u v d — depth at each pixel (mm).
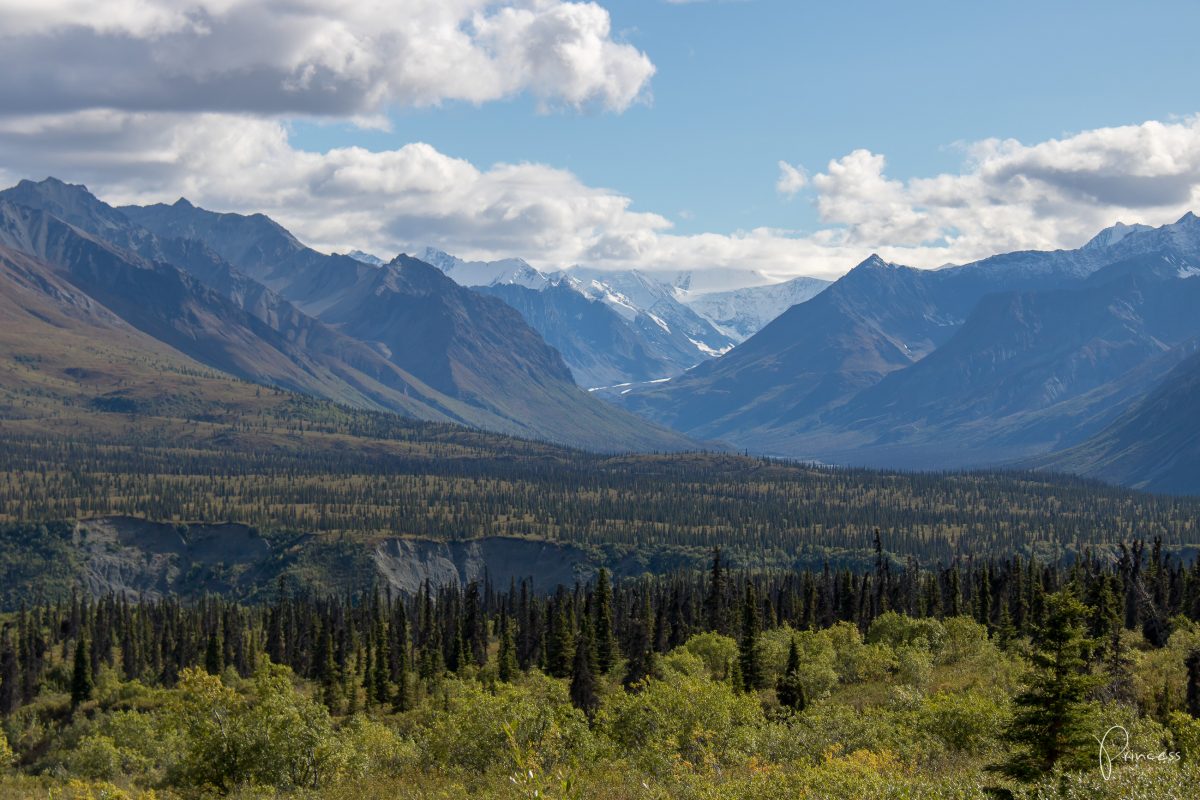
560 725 73375
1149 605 129250
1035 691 44312
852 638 129875
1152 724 55469
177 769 66375
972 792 43531
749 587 122438
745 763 60750
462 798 58938
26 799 71938
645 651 139750
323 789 63250
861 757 53219
